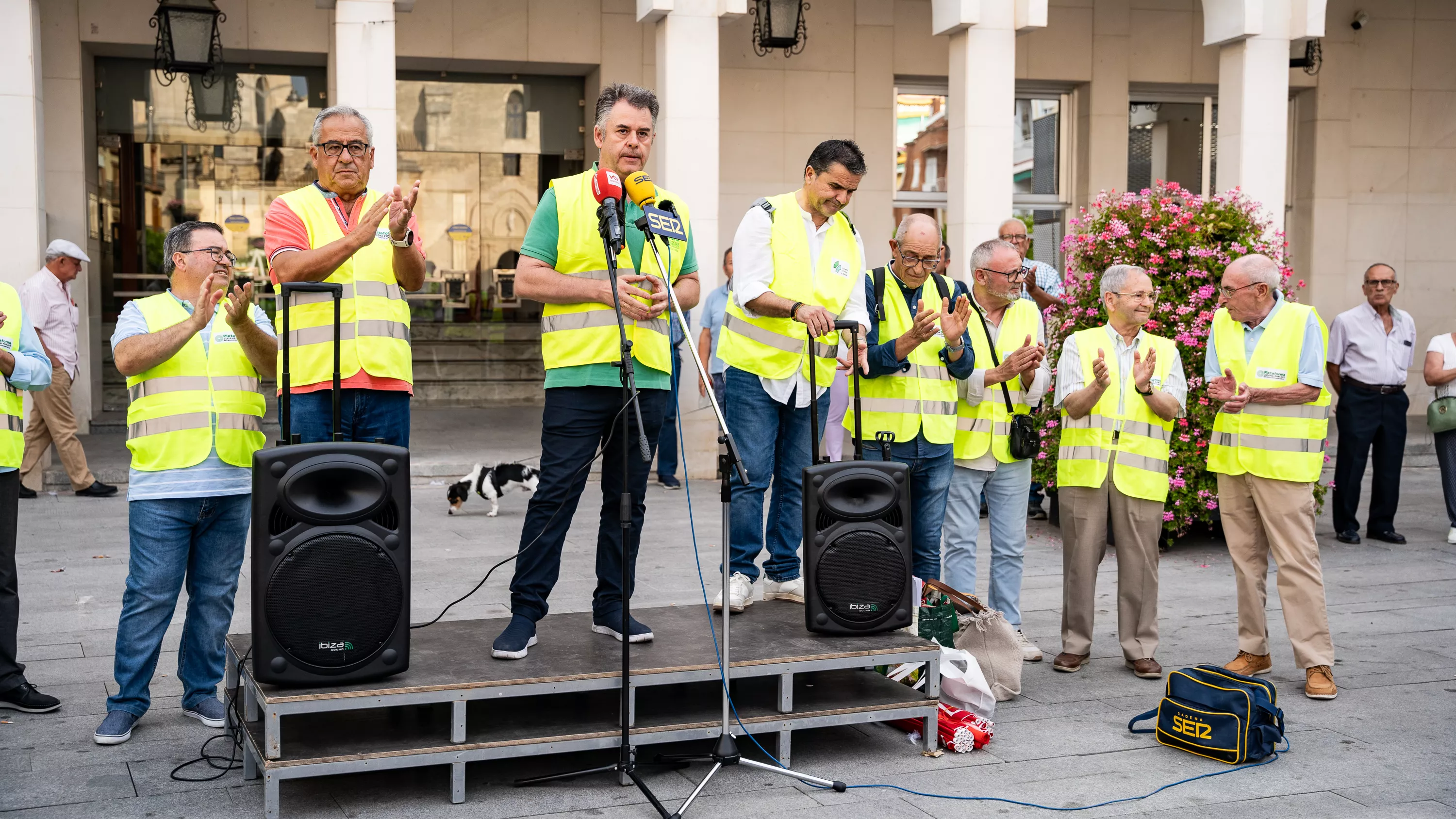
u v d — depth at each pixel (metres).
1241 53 10.55
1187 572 7.27
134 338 3.99
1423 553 7.81
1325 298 14.08
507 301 14.34
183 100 12.71
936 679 4.16
